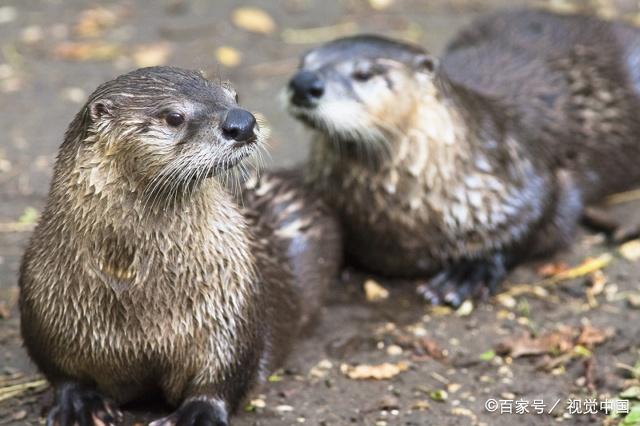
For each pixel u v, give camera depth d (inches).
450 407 363.9
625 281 445.4
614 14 689.0
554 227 467.8
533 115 471.8
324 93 415.5
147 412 347.3
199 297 316.2
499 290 443.2
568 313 424.2
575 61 499.8
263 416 353.7
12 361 379.9
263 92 590.2
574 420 356.5
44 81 592.4
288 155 527.2
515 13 537.6
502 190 438.6
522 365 389.4
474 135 435.2
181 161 302.8
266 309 346.6
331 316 424.2
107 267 309.1
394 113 420.8
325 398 366.9
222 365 325.7
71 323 315.9
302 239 406.6
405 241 441.1
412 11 695.1
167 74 314.7
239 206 377.4
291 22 677.3
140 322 314.3
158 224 307.7
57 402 333.7
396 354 396.5
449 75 480.1
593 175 498.3
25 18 666.8
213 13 682.8
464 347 402.0
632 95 508.4
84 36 645.9
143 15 676.1
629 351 395.5
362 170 429.7
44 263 315.6
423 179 428.1
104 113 303.4
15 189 494.6
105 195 303.7
